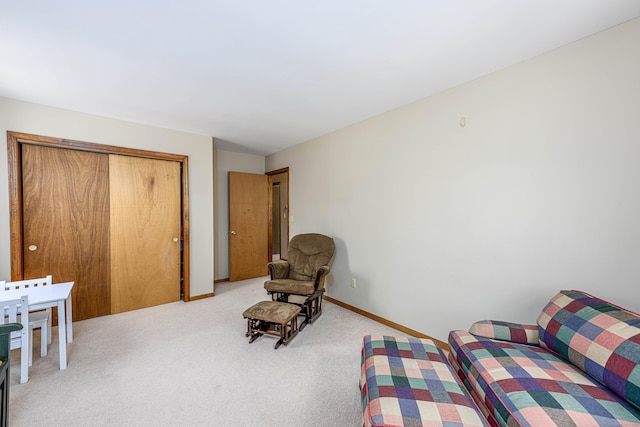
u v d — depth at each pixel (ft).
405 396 3.72
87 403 5.42
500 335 5.14
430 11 4.56
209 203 12.33
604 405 3.30
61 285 7.69
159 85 7.30
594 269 5.29
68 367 6.66
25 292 7.05
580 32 5.15
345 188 11.14
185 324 9.29
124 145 10.13
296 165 14.11
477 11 4.56
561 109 5.63
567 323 4.40
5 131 8.07
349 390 5.90
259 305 8.34
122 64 6.23
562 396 3.46
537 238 6.01
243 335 8.50
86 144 9.36
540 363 4.26
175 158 11.33
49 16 4.60
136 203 10.62
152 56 5.91
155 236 11.07
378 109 9.14
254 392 5.81
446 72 6.66
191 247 11.81
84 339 8.14
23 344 5.97
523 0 4.29
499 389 3.76
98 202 9.89
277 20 4.77
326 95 8.01
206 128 11.21
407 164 8.70
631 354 3.40
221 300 11.93
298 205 13.98
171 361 6.98
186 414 5.16
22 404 5.35
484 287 6.90
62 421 4.94
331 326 9.31
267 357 7.23
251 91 7.71
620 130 4.97
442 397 3.72
